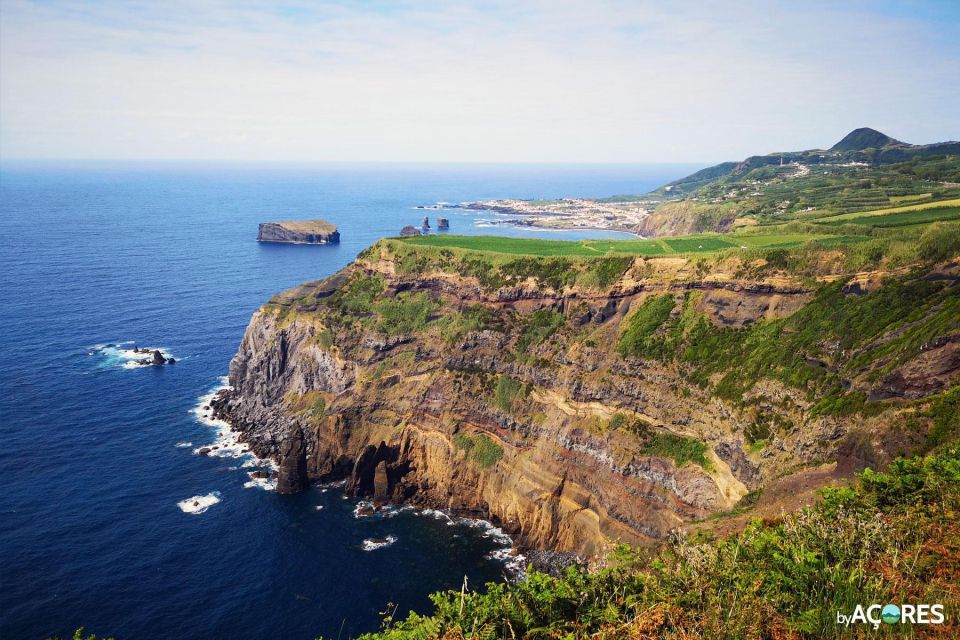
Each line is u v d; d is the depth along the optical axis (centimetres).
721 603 1894
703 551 2277
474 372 9562
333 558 7669
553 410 8588
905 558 1933
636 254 9444
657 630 1881
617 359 8319
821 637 1695
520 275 10006
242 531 8125
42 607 6538
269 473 9506
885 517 2389
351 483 9225
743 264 8075
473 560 7756
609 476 7688
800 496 4909
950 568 1900
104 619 6438
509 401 8988
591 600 2159
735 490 6450
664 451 7331
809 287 7331
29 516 8100
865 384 5578
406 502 9144
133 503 8569
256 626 6456
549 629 2020
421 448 9562
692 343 7912
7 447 9831
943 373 4972
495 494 8662
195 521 8256
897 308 6156
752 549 2291
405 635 2178
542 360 9019
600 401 8212
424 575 7419
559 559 7681
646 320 8494
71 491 8744
